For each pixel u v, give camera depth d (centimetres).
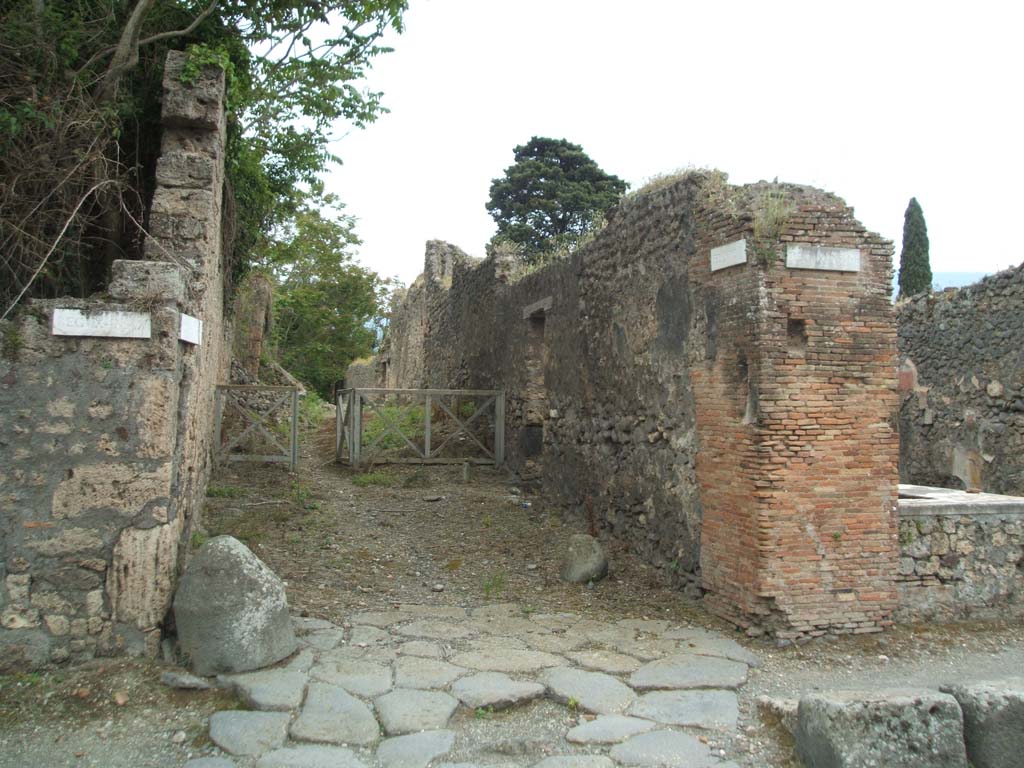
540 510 1041
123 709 463
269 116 1086
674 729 462
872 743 414
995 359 1186
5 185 597
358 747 430
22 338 501
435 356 1933
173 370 524
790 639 607
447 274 2070
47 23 629
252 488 1065
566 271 1038
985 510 681
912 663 587
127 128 761
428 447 1303
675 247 741
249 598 514
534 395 1216
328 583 724
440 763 417
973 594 674
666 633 626
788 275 620
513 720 470
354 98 1098
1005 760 438
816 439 619
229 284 1096
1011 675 570
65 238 647
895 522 639
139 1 675
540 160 3216
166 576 525
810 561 616
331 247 3044
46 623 497
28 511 497
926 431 1329
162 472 518
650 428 792
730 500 648
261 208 1116
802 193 662
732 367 648
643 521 805
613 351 884
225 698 479
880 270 641
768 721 475
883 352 637
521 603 703
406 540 894
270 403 1573
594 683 515
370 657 550
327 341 3014
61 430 504
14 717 448
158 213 685
